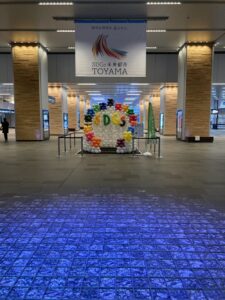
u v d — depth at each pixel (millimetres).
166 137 20781
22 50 16578
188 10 11227
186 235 3699
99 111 12062
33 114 16984
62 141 16953
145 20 11422
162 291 2525
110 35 11406
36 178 6945
